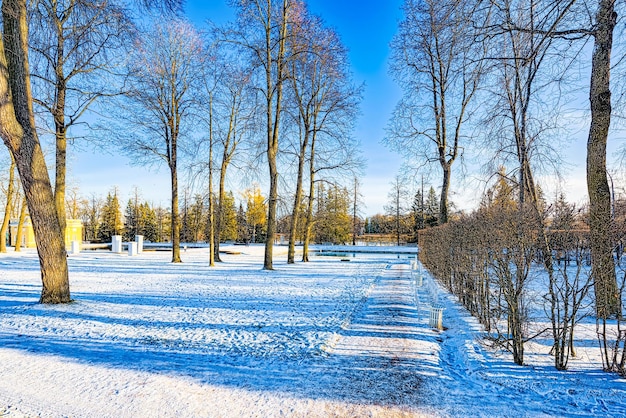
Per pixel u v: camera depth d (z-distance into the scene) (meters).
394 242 57.97
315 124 22.14
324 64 18.92
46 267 8.53
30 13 8.63
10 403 3.62
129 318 7.26
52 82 10.14
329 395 3.90
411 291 11.64
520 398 3.88
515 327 4.93
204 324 6.85
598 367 4.65
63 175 11.37
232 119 22.73
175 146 20.94
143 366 4.66
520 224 4.89
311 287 11.91
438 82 14.95
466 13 5.87
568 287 4.69
